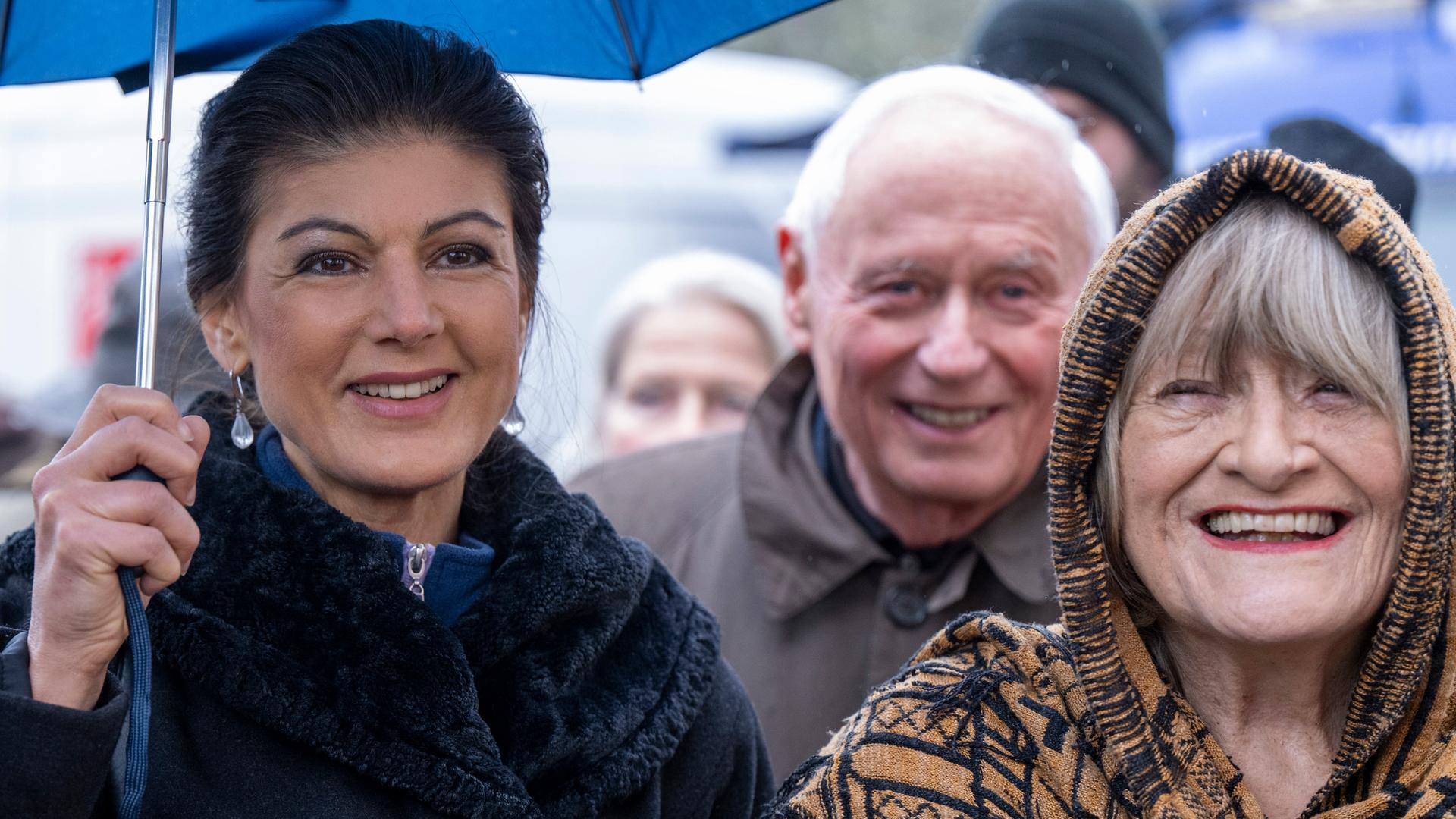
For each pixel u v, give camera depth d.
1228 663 1.94
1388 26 5.70
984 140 2.80
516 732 2.09
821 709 2.91
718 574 3.09
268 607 2.00
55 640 1.79
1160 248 1.84
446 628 2.05
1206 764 1.90
